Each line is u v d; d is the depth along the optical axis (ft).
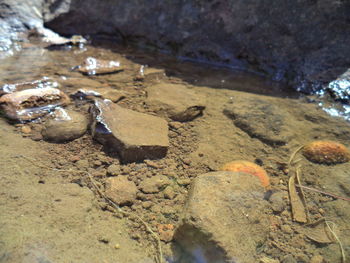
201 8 1.58
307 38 1.42
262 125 1.16
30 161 0.96
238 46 1.54
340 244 0.82
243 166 1.00
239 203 0.84
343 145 1.09
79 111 1.18
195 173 0.99
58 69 1.45
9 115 1.12
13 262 0.68
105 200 0.88
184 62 1.61
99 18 1.77
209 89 1.37
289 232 0.85
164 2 1.65
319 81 1.35
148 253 0.77
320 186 0.97
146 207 0.88
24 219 0.77
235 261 0.74
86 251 0.73
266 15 1.48
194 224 0.77
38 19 1.79
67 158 0.99
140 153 1.01
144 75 1.45
